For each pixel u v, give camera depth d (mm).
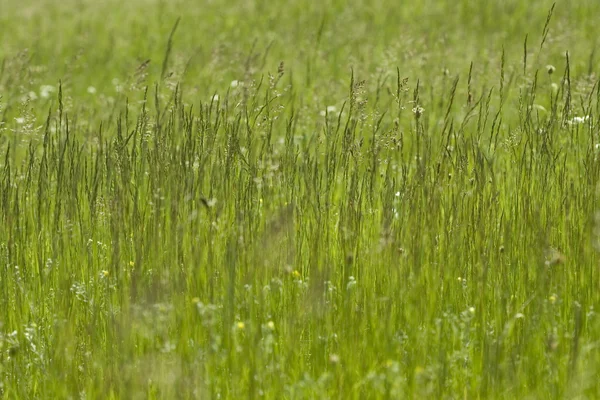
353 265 8547
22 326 8180
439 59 19516
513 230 9211
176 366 7246
